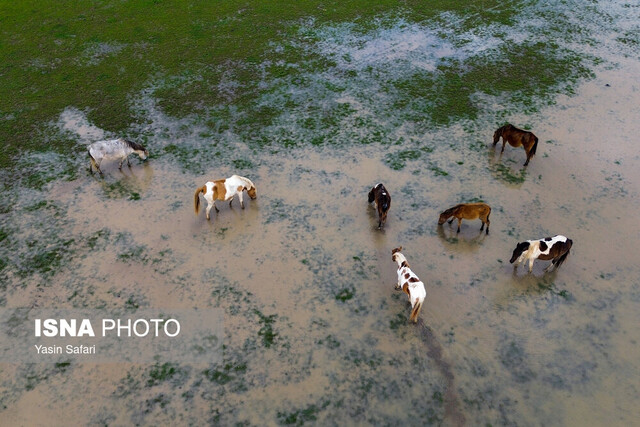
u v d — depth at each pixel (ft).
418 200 36.88
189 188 38.63
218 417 23.77
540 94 49.75
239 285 30.55
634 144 42.29
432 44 59.82
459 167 40.16
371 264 31.83
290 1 72.49
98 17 68.54
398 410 23.99
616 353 26.16
